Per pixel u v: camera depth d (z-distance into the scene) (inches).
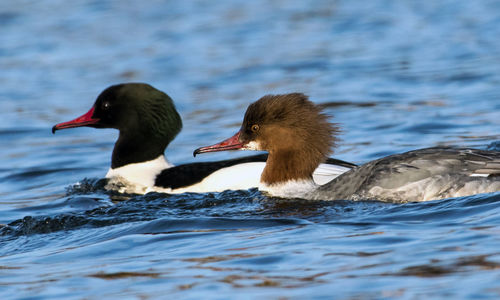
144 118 581.0
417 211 386.0
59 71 995.9
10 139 748.0
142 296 291.4
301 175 470.9
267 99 476.7
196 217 419.8
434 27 1085.8
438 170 416.5
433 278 280.5
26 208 525.0
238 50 1047.6
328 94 811.4
